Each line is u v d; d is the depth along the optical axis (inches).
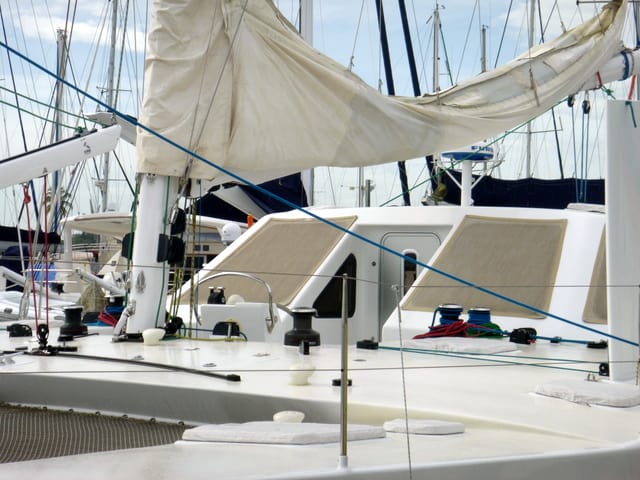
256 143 197.9
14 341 197.2
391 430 119.6
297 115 199.5
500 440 114.5
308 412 132.8
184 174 197.8
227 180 206.5
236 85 196.1
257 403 136.1
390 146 206.7
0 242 551.8
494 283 228.7
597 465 108.1
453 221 255.6
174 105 194.1
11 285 625.6
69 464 99.1
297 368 143.8
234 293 247.4
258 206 447.5
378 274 265.9
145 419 141.7
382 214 265.7
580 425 120.6
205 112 194.9
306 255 258.7
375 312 263.1
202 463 98.4
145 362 161.5
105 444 120.6
